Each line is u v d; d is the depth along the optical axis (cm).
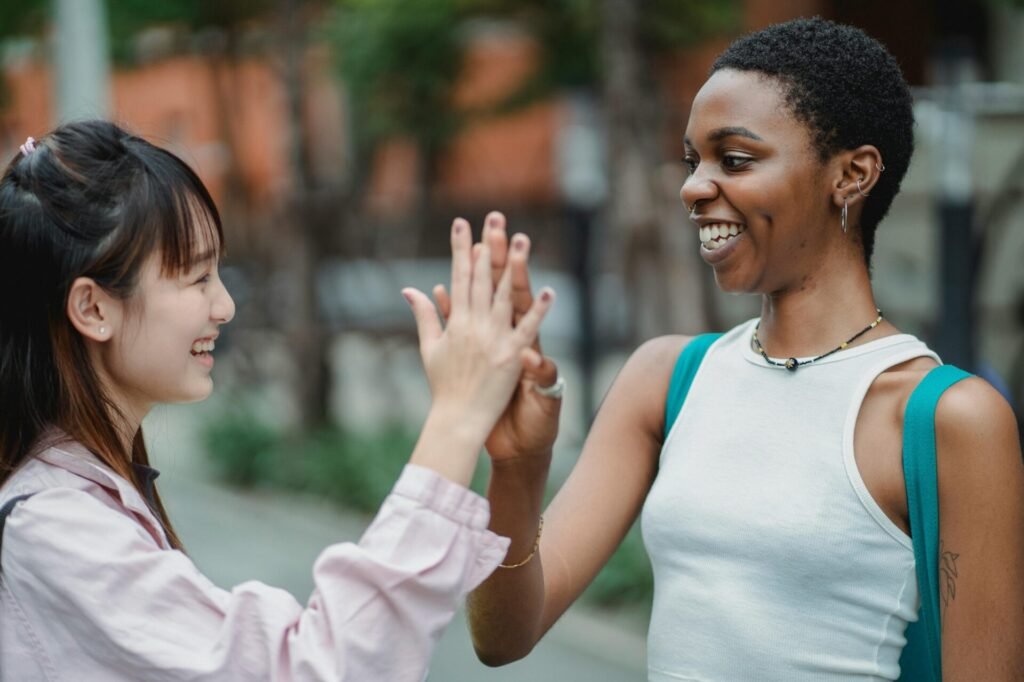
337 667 132
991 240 557
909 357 157
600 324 1055
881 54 161
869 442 154
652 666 168
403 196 1409
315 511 817
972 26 723
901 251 652
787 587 155
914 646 156
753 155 158
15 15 748
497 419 145
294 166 901
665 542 166
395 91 1000
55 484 148
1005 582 146
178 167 154
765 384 164
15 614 143
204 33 980
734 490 160
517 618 163
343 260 1042
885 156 161
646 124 627
